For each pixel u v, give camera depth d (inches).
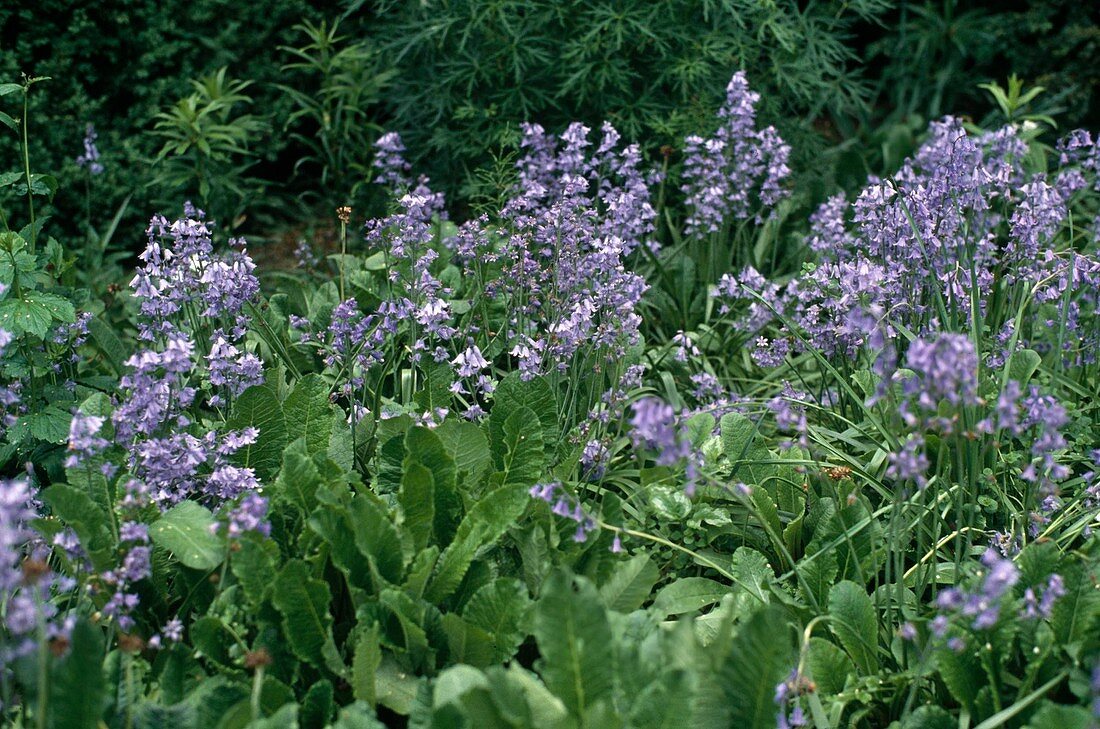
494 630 121.8
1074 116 331.6
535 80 257.3
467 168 261.1
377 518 124.7
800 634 123.6
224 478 134.3
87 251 246.7
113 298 230.1
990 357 156.3
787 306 210.4
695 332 219.5
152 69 280.7
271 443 149.6
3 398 149.1
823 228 213.6
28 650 97.7
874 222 170.4
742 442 156.2
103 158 266.5
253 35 293.0
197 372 173.6
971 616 116.6
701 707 103.3
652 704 98.9
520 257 177.2
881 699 121.6
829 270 170.9
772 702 104.5
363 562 126.8
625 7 243.0
